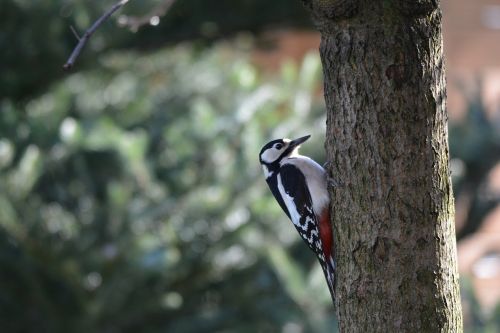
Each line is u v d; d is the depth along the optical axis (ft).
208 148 42.93
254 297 42.70
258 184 41.73
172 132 44.09
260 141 42.04
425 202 19.65
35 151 39.70
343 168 20.39
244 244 42.65
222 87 56.29
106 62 49.98
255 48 53.83
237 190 41.60
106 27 40.88
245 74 48.62
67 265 38.60
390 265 19.80
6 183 39.40
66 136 39.78
